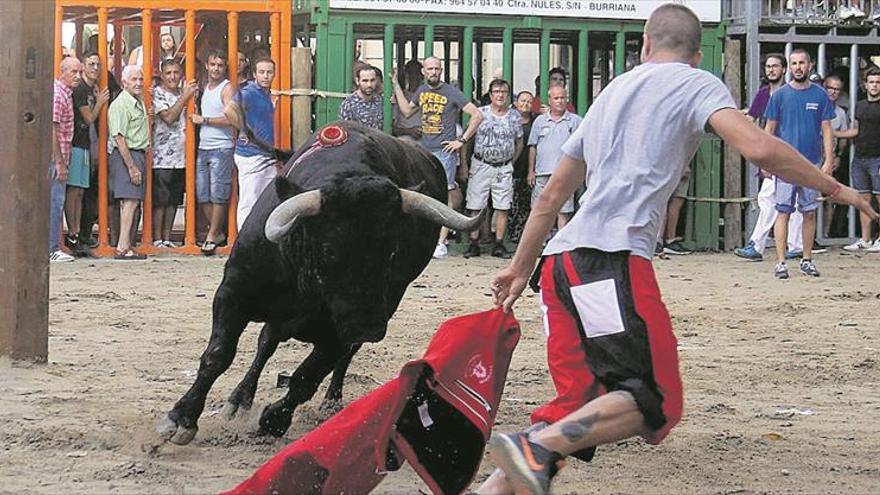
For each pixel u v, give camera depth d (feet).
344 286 20.35
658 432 15.60
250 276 22.08
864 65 63.10
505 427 24.13
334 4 56.39
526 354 32.89
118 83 58.39
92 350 31.73
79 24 60.80
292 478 16.96
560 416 16.06
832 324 38.37
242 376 28.94
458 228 21.47
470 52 58.44
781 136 50.11
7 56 28.66
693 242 61.21
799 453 22.29
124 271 48.96
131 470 19.93
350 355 25.46
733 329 37.32
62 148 51.55
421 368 16.44
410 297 42.98
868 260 57.06
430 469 16.96
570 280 15.97
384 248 20.49
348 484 16.93
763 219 56.80
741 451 22.34
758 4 60.03
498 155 55.67
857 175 59.98
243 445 22.27
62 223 52.80
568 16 59.00
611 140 16.24
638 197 15.99
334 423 16.89
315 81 57.26
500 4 58.29
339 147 23.07
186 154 54.49
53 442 21.67
